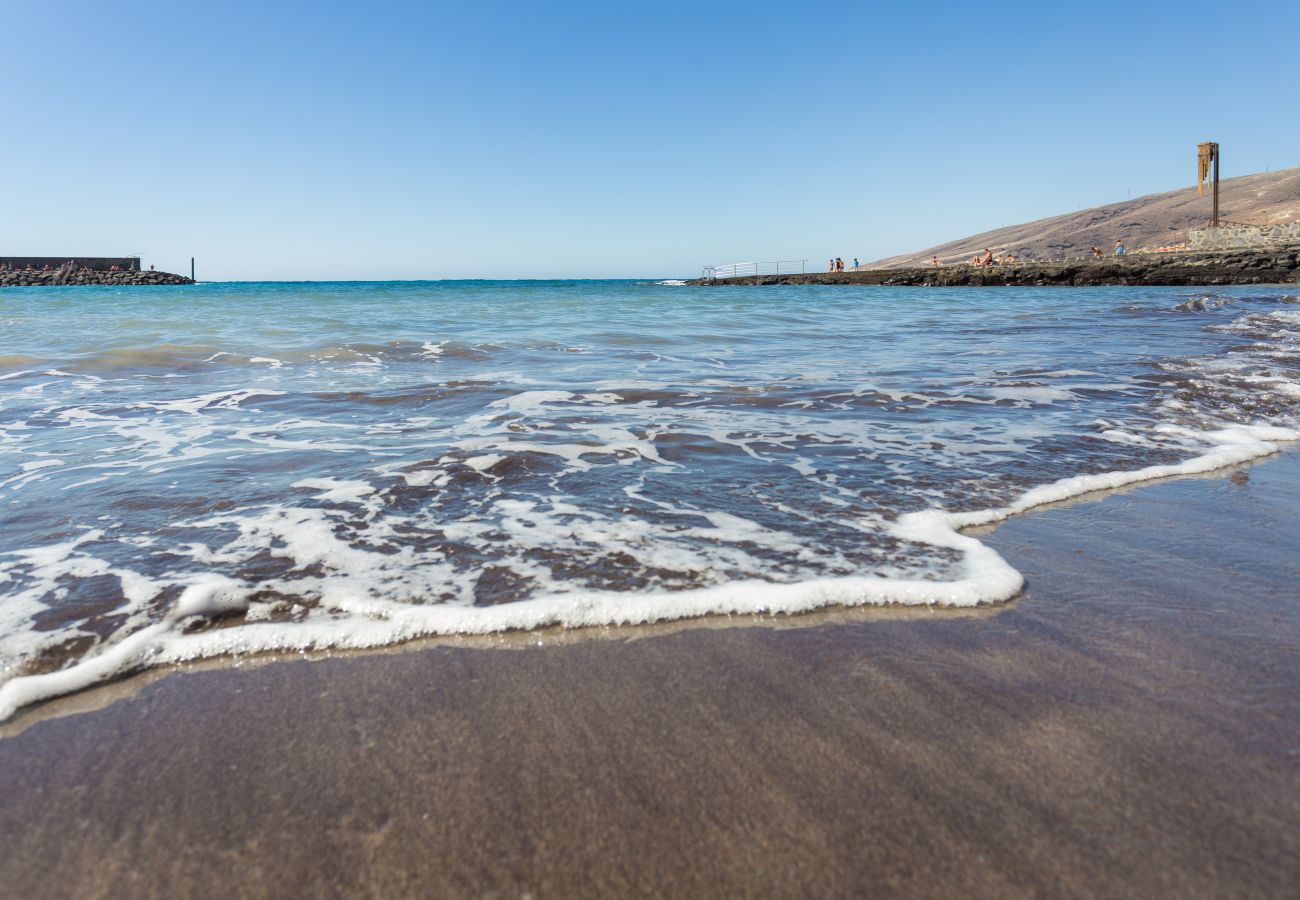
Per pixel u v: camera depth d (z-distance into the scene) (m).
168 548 2.82
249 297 27.97
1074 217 122.31
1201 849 1.35
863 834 1.40
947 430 4.93
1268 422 5.05
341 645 2.13
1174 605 2.38
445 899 1.26
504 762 1.61
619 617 2.29
